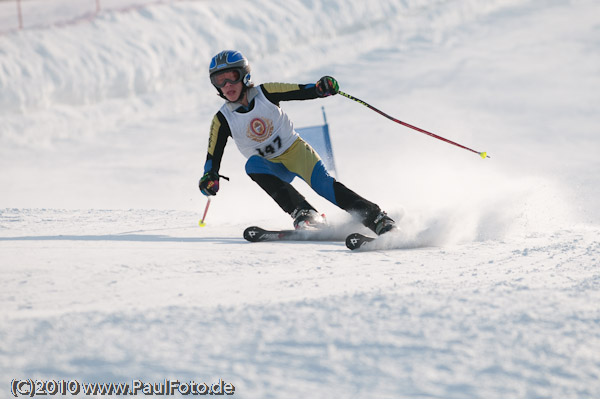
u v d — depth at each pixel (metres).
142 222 15.20
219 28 65.19
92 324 5.38
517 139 45.41
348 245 10.78
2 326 5.29
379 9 73.00
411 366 4.64
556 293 6.65
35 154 46.56
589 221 14.73
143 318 5.58
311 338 5.12
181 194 38.66
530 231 12.71
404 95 55.84
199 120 54.25
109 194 38.78
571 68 58.59
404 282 7.65
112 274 8.30
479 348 4.99
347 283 7.73
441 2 76.44
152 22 63.06
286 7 69.81
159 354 4.73
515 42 66.00
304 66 64.06
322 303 6.15
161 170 43.69
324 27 69.44
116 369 4.45
